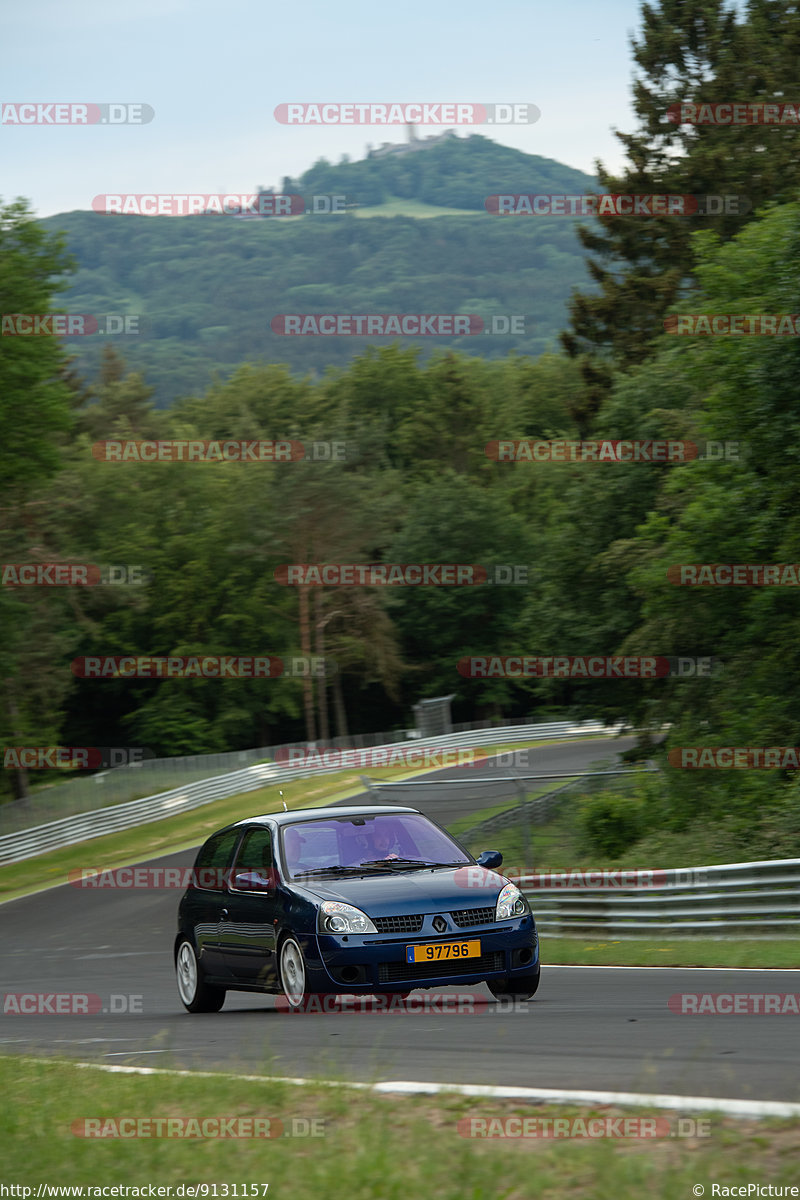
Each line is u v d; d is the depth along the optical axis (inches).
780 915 1141.1
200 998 855.7
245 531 5954.7
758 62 4057.6
